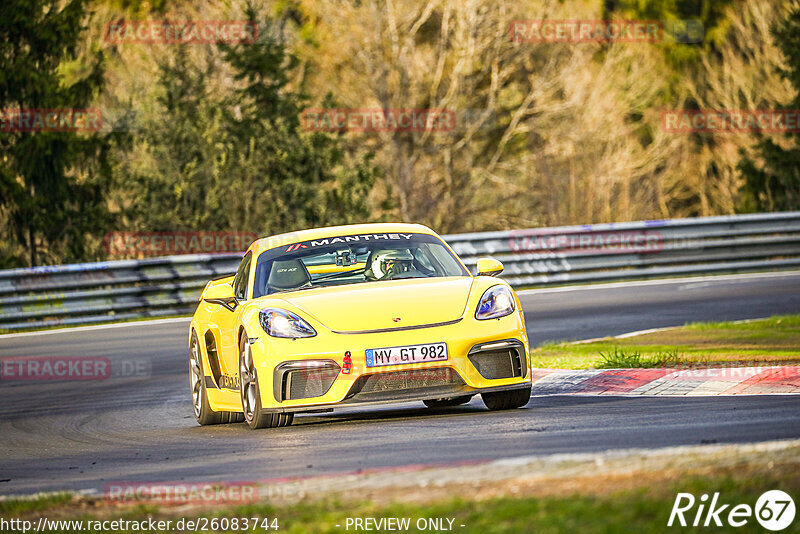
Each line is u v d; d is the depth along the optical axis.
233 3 114.12
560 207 128.00
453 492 14.27
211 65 103.12
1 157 86.19
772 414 21.19
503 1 119.69
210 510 14.98
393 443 20.91
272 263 27.89
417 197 120.69
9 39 86.12
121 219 88.69
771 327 40.34
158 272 60.62
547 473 14.73
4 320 56.78
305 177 89.19
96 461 23.03
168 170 87.12
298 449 21.33
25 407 35.41
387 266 27.53
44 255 86.75
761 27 133.00
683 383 27.41
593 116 123.25
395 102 119.81
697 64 139.75
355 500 14.48
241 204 85.31
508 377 24.66
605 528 12.09
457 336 24.06
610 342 38.94
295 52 117.25
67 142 86.06
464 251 64.31
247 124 91.12
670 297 55.94
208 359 28.89
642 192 134.38
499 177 127.44
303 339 24.09
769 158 105.44
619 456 15.31
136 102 94.19
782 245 68.81
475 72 124.69
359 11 116.69
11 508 16.52
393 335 23.91
